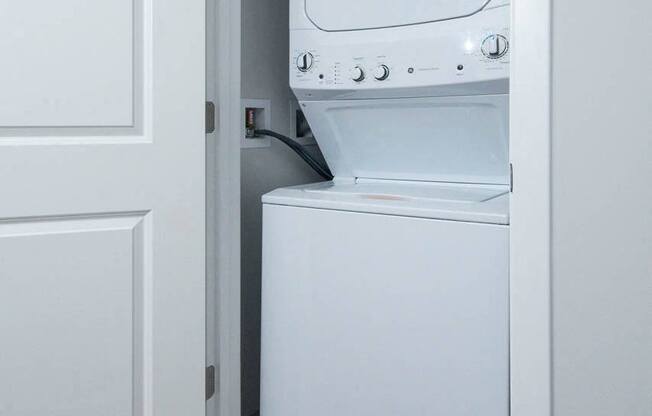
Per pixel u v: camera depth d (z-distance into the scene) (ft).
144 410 5.43
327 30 5.95
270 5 7.05
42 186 4.90
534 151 3.94
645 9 3.53
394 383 5.02
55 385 5.03
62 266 5.02
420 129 5.87
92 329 5.15
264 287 5.81
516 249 4.05
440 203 5.03
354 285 5.20
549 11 3.84
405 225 4.91
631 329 3.65
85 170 5.04
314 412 5.51
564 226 3.87
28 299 4.91
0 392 4.84
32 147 4.85
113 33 5.08
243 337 6.96
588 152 3.76
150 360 5.40
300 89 6.15
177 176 5.40
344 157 6.60
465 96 5.37
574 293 3.85
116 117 5.14
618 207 3.67
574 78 3.79
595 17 3.69
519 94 3.98
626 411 3.69
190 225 5.49
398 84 5.55
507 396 4.49
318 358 5.45
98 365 5.19
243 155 6.81
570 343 3.89
